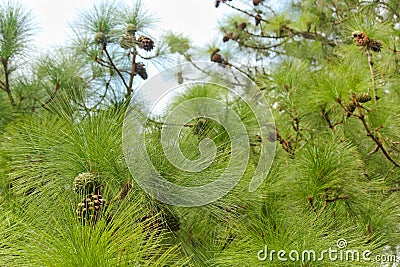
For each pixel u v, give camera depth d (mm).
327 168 2814
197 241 2635
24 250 2189
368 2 3955
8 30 3266
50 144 2543
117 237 2205
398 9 3848
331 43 4223
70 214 2227
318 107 3217
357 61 3332
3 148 2830
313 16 4320
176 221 2584
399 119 3264
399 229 2986
